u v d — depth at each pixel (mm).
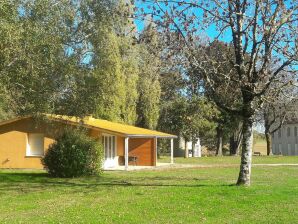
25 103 18750
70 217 12258
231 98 17422
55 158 24156
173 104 52031
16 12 14664
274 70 16953
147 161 36844
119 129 32469
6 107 20672
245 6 16641
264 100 16922
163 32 15844
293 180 22875
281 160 48344
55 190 18438
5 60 14680
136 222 11625
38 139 32594
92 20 19172
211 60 16016
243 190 16766
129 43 32938
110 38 21172
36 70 16219
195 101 48031
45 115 21078
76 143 24531
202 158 51875
